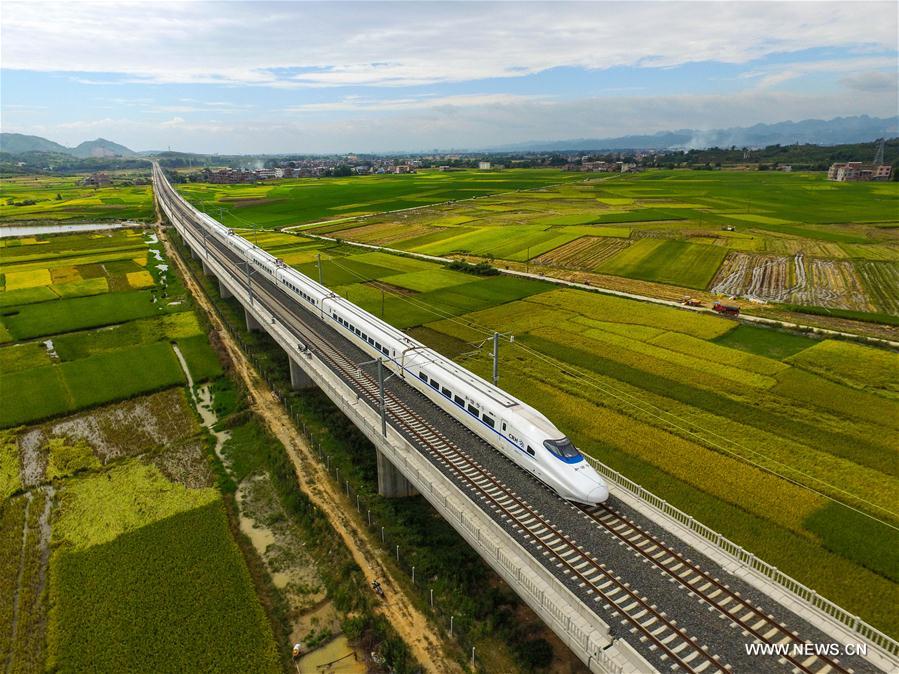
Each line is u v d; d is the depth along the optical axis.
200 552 36.53
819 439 46.44
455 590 32.78
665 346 67.62
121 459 48.00
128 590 33.28
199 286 102.62
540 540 30.59
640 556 29.52
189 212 175.00
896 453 44.31
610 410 51.91
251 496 43.34
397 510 40.19
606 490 32.84
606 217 167.12
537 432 35.97
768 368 60.75
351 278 103.44
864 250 119.44
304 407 55.19
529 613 31.20
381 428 41.22
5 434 51.81
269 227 166.12
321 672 28.69
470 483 35.97
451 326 76.31
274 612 32.38
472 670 28.11
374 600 32.50
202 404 58.31
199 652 29.28
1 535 38.62
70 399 58.06
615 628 24.89
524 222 162.38
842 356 63.62
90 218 183.75
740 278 100.25
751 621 25.34
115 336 76.56
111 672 28.06
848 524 36.25
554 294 90.88
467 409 42.19
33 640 30.17
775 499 38.78
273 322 62.75
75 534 38.28
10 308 88.19
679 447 45.44
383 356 55.22
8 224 176.00
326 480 44.06
